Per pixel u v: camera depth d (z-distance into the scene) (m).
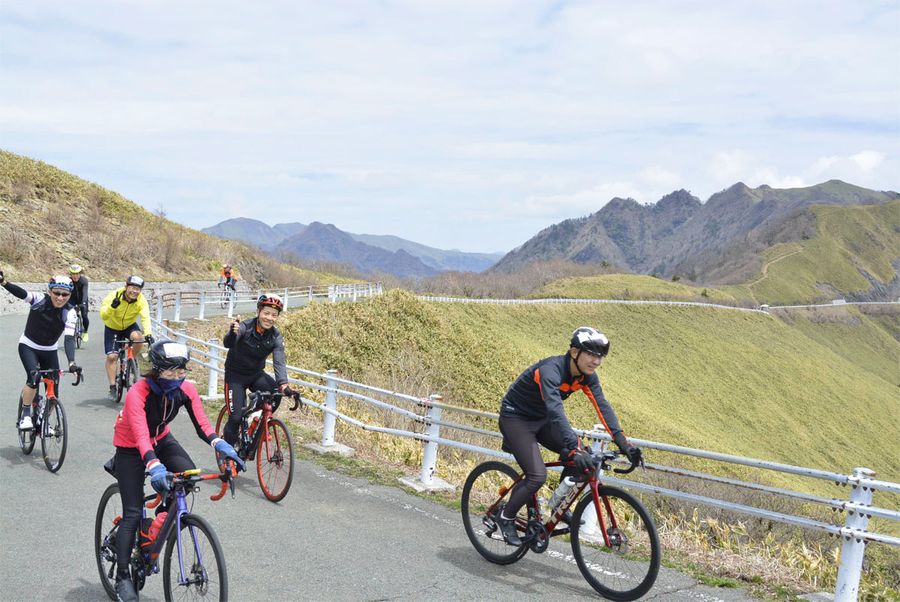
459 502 7.71
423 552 6.11
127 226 48.66
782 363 99.56
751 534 11.21
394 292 41.50
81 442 9.50
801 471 5.36
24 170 47.19
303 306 36.53
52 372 8.27
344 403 15.78
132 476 4.55
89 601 4.94
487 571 5.70
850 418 87.12
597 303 97.81
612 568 5.59
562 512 5.52
